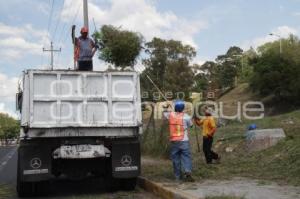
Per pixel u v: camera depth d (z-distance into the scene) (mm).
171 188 11789
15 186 15500
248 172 14266
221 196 10008
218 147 20422
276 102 68000
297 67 67250
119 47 24047
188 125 13438
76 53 14875
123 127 12820
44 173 12445
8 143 115125
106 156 12812
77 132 12609
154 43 60438
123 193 13008
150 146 22875
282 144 16516
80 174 13172
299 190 10914
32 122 12305
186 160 13258
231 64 108250
